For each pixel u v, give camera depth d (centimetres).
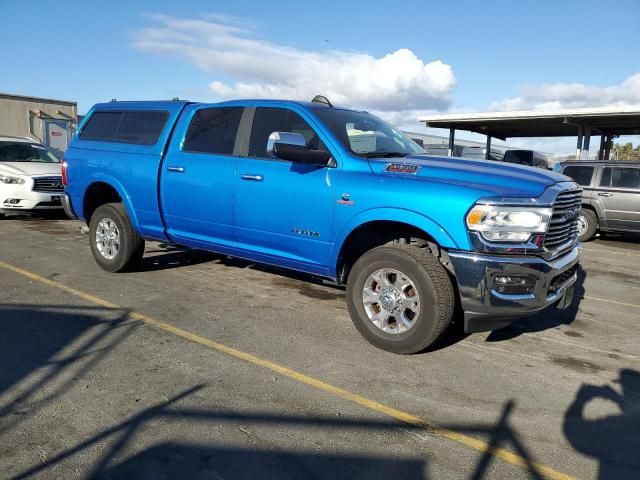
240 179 523
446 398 366
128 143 638
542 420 342
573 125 1955
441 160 471
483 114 1875
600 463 296
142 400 346
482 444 311
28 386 360
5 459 280
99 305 536
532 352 461
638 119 1734
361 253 488
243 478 270
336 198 457
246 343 451
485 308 398
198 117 582
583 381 405
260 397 356
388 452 298
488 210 390
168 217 595
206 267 714
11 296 555
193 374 387
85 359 406
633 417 351
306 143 495
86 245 852
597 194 1205
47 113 2011
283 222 497
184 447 295
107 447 293
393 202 425
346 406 349
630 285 758
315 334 479
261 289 618
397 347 433
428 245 454
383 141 521
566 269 431
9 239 885
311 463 285
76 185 686
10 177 1063
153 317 506
